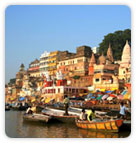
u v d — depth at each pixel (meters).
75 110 34.94
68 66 84.88
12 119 36.47
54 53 100.12
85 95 56.75
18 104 69.19
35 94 83.00
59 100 61.94
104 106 39.72
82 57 78.88
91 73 70.25
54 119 29.95
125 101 38.47
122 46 93.94
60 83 66.69
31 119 30.64
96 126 22.02
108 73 63.38
